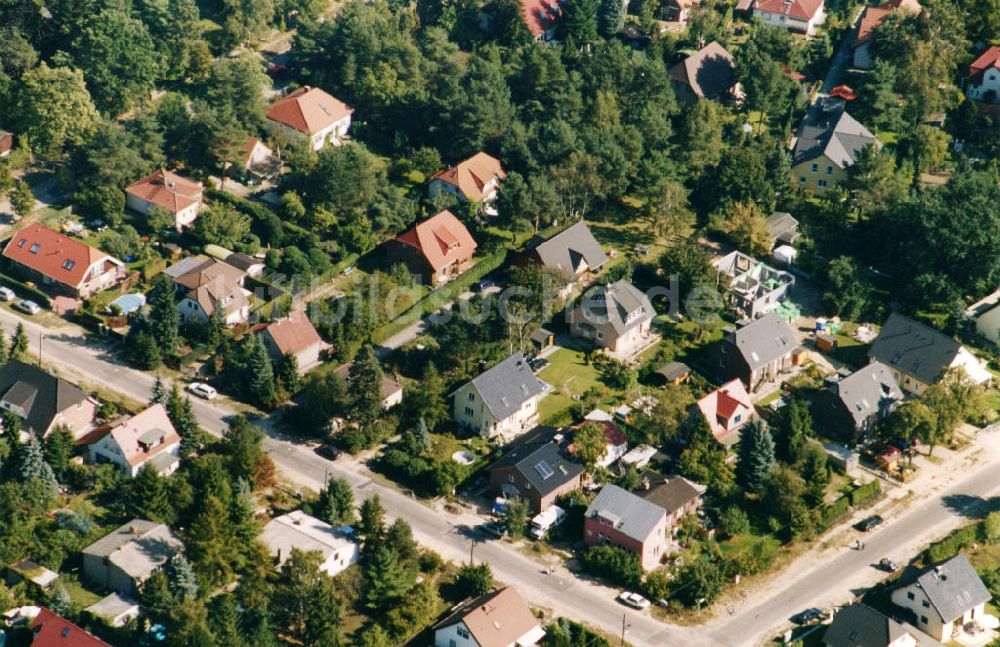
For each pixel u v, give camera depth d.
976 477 176.00
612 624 149.75
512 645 142.88
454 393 175.75
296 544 152.00
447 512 163.50
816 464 168.50
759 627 151.12
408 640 145.12
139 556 148.25
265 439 171.75
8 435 161.88
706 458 168.88
